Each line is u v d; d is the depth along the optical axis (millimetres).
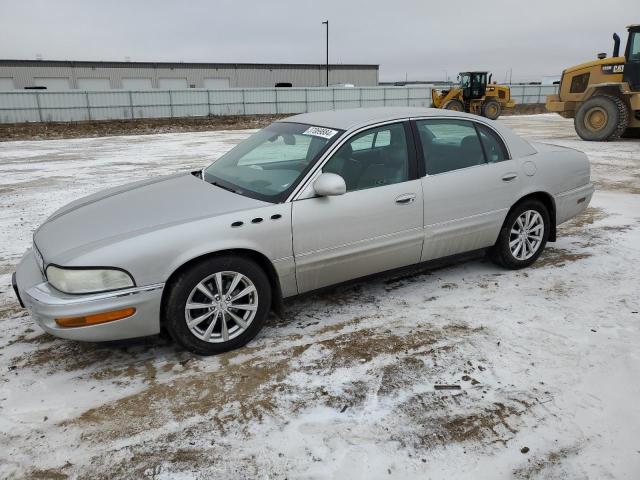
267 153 3938
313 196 3418
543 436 2490
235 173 3900
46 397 2891
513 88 40938
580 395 2789
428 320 3686
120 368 3172
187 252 3002
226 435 2549
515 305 3887
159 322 3037
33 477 2307
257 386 2945
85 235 3119
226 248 3107
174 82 56875
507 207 4293
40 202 7945
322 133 3752
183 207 3324
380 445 2455
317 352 3293
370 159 3719
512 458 2359
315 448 2443
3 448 2486
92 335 2875
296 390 2900
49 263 2957
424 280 4422
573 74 15242
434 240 3984
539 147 4707
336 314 3820
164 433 2574
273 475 2285
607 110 14070
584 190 4840
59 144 19281
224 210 3238
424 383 2934
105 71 53875
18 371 3164
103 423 2658
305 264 3449
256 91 34438
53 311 2818
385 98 38188
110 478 2291
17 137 23141
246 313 3328
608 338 3363
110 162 12969
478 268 4680
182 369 3143
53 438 2553
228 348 3295
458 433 2527
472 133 4195
